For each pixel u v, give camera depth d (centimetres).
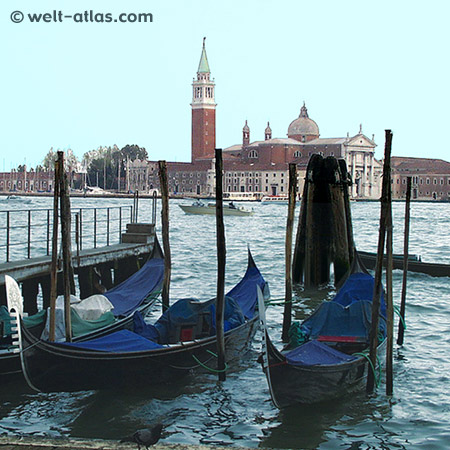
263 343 1516
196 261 4603
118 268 2977
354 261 2677
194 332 1895
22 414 1576
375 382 1780
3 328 1730
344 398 1697
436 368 1952
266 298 2634
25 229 6812
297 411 1612
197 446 1006
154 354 1695
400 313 2205
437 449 1437
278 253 5262
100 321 1942
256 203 19175
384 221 1700
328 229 3250
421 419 1581
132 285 2538
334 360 1678
